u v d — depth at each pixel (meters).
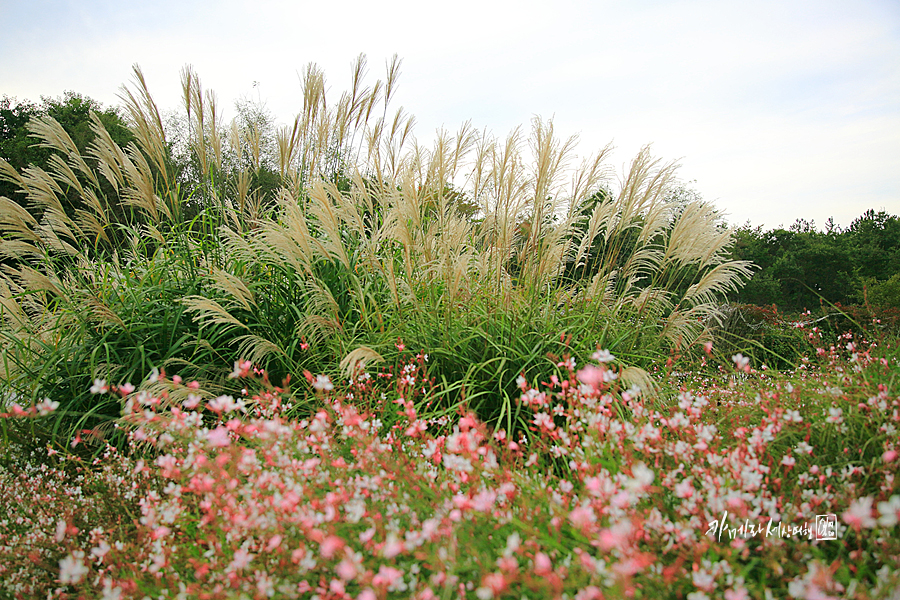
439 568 1.40
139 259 4.83
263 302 4.30
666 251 4.29
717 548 1.44
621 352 3.84
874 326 3.91
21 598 1.97
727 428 2.61
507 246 4.44
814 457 2.16
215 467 1.91
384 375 3.21
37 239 4.57
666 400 3.20
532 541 1.47
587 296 4.35
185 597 1.59
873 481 1.93
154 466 2.58
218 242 4.83
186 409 3.21
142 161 4.87
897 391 2.48
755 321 8.09
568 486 1.81
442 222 4.28
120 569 1.87
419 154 4.42
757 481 1.68
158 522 1.93
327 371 3.60
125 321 4.07
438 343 3.59
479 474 1.89
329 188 4.57
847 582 1.38
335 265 4.47
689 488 1.59
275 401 2.67
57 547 2.16
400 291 4.21
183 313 3.94
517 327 3.63
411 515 1.77
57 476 2.87
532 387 3.09
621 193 4.41
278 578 1.60
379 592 1.32
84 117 21.36
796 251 35.19
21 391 3.74
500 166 4.50
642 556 1.27
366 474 2.04
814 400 2.56
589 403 2.17
